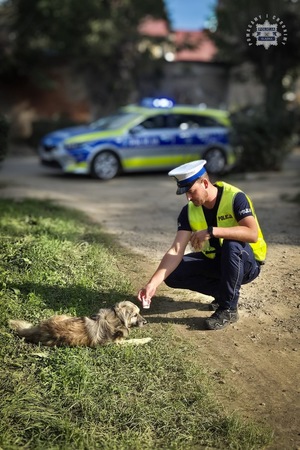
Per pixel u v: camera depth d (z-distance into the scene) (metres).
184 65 27.02
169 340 4.63
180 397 3.93
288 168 16.73
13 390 3.91
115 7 23.47
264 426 3.69
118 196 11.35
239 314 5.15
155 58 25.27
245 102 28.19
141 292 4.57
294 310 5.23
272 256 6.64
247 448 3.49
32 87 23.91
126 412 3.76
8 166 17.34
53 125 22.17
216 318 4.87
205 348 4.57
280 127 15.49
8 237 6.43
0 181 13.34
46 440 3.49
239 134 15.31
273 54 19.48
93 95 24.92
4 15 23.03
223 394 4.00
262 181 13.55
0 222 7.22
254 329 4.89
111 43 23.20
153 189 12.48
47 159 14.85
